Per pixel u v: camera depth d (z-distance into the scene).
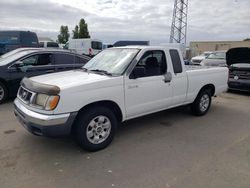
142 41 21.38
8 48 16.08
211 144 4.43
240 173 3.42
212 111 6.74
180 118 5.96
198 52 41.28
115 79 4.09
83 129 3.82
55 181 3.17
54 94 3.48
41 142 4.33
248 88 8.90
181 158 3.86
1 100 6.84
